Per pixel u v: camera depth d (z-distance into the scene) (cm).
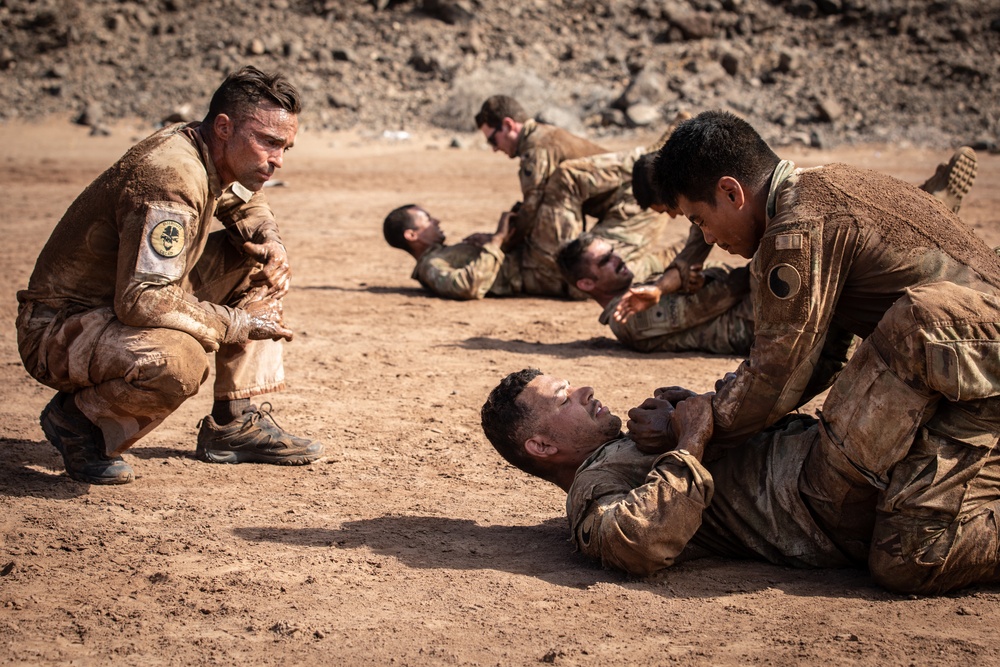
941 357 325
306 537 413
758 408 355
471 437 550
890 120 2239
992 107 2272
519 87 2467
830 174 354
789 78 2469
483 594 358
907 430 335
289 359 724
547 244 942
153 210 423
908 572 342
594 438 405
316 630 329
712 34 2653
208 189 442
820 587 360
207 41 2750
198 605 349
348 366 704
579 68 2609
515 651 315
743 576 370
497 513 444
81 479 471
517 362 712
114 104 2534
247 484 479
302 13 2878
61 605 349
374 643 321
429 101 2500
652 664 305
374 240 1303
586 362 709
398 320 858
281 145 444
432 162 2052
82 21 2786
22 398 617
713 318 725
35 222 1409
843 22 2662
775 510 373
